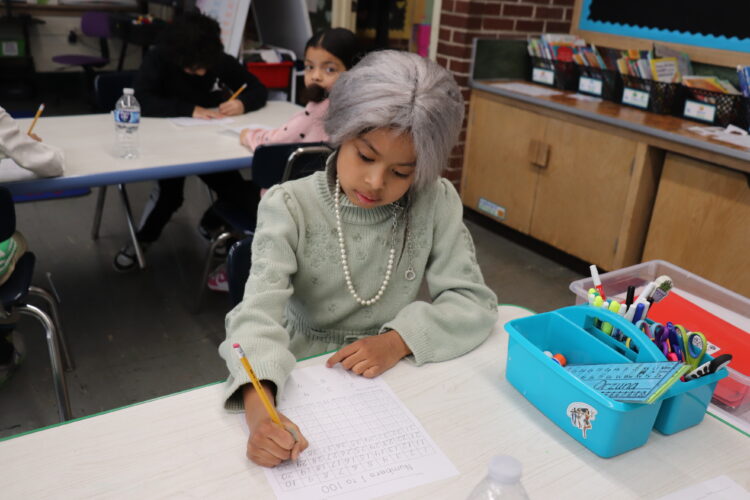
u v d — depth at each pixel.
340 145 0.98
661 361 0.85
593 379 0.85
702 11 2.95
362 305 1.17
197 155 2.12
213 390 0.93
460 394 0.96
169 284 2.70
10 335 1.93
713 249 2.53
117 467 0.77
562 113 2.97
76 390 2.00
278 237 1.07
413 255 1.17
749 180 2.36
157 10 5.84
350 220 1.12
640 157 2.68
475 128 3.49
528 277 3.04
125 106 2.46
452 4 3.42
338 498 0.75
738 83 2.86
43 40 5.57
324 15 4.36
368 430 0.87
